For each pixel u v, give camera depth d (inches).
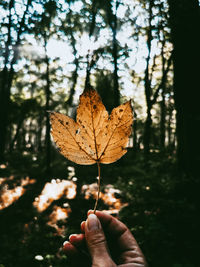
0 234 212.1
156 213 216.8
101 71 602.9
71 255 45.9
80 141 33.2
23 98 780.6
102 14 593.6
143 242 168.2
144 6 475.2
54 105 816.9
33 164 579.2
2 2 520.7
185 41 309.0
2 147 602.5
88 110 32.5
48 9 528.7
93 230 43.4
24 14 537.6
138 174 410.6
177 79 319.6
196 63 305.0
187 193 246.8
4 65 608.4
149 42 548.1
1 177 447.5
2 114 614.9
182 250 156.5
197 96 303.0
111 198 304.3
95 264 39.7
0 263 165.9
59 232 222.2
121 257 46.2
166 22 359.6
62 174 482.3
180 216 196.4
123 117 32.8
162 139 742.5
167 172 363.9
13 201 322.0
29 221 249.6
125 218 221.3
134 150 697.0
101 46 582.2
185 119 305.9
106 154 33.3
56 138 33.0
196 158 289.9
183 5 305.1
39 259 157.2
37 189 383.2
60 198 326.0
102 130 33.0
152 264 146.6
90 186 374.0
